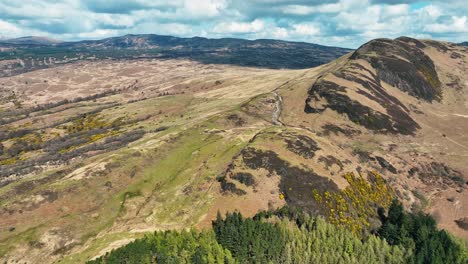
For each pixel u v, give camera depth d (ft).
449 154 476.95
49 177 393.91
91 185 365.40
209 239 243.40
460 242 268.41
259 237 242.99
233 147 416.67
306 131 453.99
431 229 277.44
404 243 265.75
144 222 304.71
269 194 316.40
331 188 327.88
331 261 241.55
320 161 366.43
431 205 374.02
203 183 349.20
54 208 333.42
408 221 282.36
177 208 319.06
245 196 313.53
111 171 389.19
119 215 330.75
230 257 231.09
